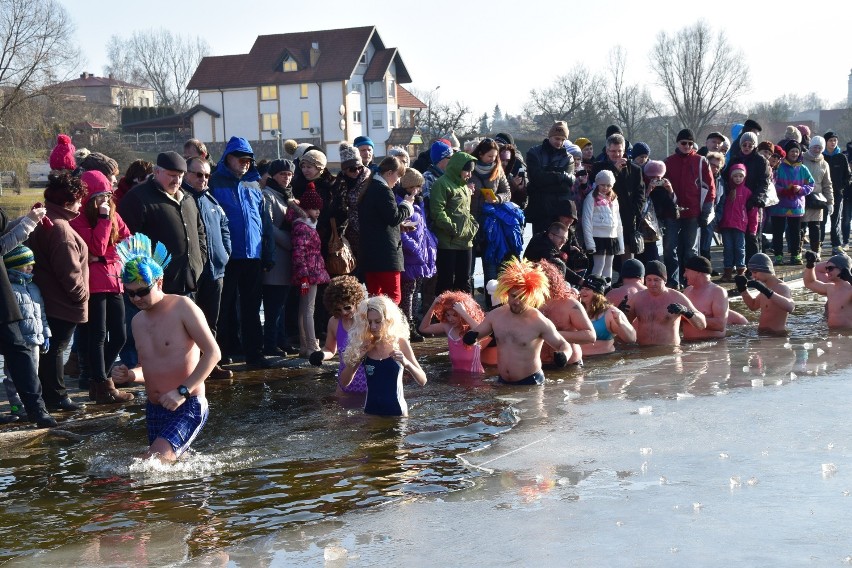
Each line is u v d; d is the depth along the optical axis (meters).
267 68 78.19
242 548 4.69
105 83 128.75
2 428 7.31
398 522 4.98
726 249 15.80
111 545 4.80
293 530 4.92
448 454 6.32
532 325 8.62
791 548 4.36
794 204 17.42
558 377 8.92
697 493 5.23
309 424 7.28
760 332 11.26
